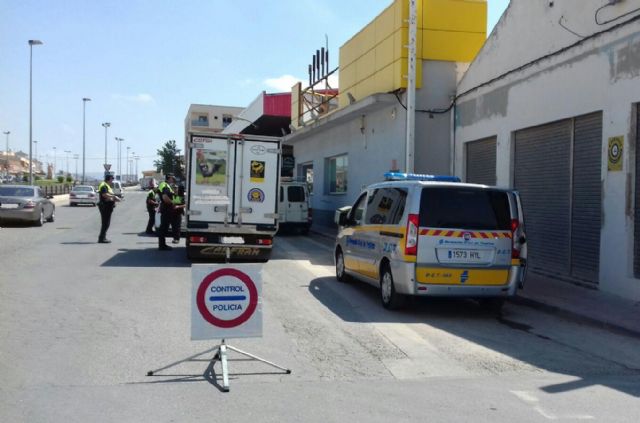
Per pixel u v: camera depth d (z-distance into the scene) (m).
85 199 41.19
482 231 8.76
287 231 24.39
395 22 17.53
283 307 9.16
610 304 9.33
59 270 12.22
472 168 15.91
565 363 6.50
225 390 5.30
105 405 4.89
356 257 10.60
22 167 142.38
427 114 17.27
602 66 10.33
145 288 10.36
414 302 9.94
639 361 6.62
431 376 5.91
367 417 4.74
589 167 10.92
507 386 5.62
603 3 10.36
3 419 4.54
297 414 4.77
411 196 8.78
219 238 13.80
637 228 9.66
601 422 4.73
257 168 13.94
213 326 5.66
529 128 12.95
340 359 6.43
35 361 6.08
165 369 5.91
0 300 9.09
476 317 8.90
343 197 24.06
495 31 14.31
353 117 21.62
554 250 12.03
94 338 7.01
